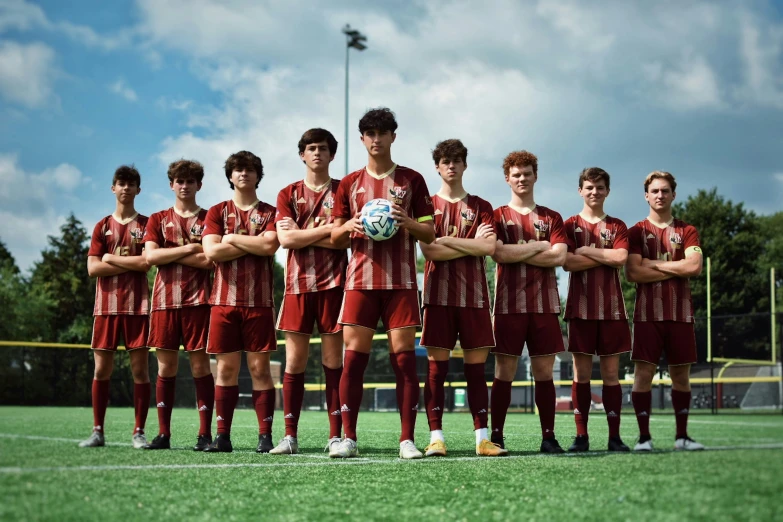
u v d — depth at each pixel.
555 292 5.20
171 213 5.46
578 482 3.25
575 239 5.35
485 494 3.04
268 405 5.22
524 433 7.51
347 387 4.73
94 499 2.83
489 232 4.91
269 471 3.77
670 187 5.19
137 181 5.56
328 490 3.17
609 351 5.26
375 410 16.70
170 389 5.50
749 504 2.62
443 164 5.06
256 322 5.14
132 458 4.38
